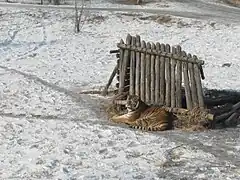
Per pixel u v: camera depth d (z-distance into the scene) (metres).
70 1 46.72
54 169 9.29
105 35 33.16
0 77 18.48
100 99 15.13
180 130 11.96
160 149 10.48
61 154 10.08
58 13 37.72
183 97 13.48
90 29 34.75
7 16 36.66
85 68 22.00
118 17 37.62
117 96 13.66
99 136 11.30
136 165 9.58
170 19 37.03
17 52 26.34
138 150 10.41
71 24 35.50
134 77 13.57
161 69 13.25
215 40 31.58
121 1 48.25
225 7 47.41
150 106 12.76
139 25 36.06
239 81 19.61
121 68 13.82
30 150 10.28
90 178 8.86
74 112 13.57
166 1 49.00
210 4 48.88
